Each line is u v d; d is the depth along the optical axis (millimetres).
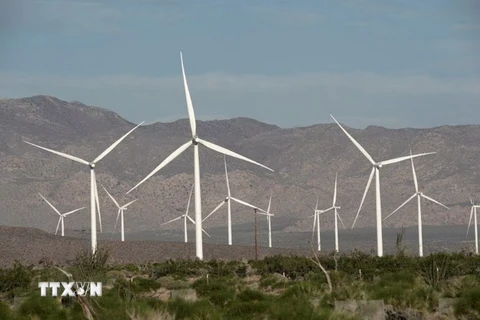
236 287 112750
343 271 130125
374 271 128625
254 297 91312
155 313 71875
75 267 122812
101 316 72188
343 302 76625
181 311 75375
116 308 73812
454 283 94875
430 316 77125
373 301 76250
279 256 165500
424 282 99250
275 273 139750
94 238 192625
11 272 119938
